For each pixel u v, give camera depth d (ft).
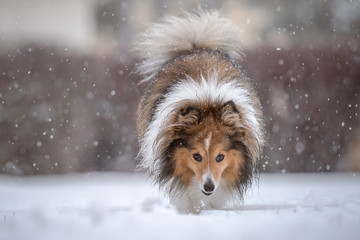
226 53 35.06
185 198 25.79
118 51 54.08
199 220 18.31
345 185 39.99
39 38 53.83
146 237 15.58
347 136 52.80
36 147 51.37
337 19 77.41
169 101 25.70
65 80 52.24
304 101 52.31
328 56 52.80
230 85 25.98
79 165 52.54
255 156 26.22
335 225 17.12
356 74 52.90
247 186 26.04
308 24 78.54
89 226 17.26
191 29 34.22
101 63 53.21
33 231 16.75
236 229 16.60
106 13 84.94
